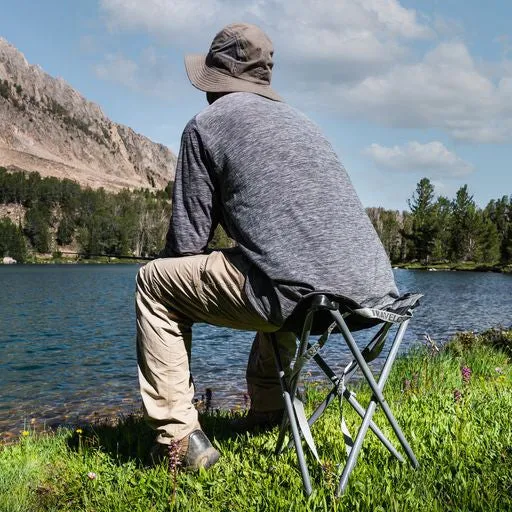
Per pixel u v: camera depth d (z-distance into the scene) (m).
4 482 2.69
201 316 2.55
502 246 122.12
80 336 19.72
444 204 156.75
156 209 190.75
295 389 2.22
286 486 2.30
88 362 13.98
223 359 13.14
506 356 8.18
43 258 167.88
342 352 12.07
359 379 7.09
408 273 96.69
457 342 9.32
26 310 30.02
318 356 2.38
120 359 14.47
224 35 2.61
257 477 2.37
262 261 2.22
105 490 2.42
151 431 3.28
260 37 2.61
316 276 2.15
